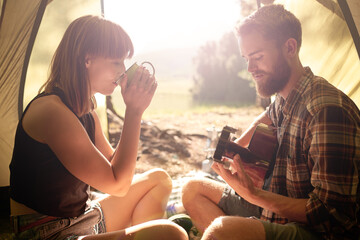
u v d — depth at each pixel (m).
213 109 9.85
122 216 1.82
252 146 1.64
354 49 2.35
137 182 1.91
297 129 1.55
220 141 1.58
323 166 1.38
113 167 1.48
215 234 1.39
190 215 2.05
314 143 1.43
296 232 1.40
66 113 1.37
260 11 1.63
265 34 1.57
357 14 2.23
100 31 1.43
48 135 1.33
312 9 2.47
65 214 1.45
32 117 1.34
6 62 2.46
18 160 1.37
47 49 2.65
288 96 1.61
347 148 1.36
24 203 1.38
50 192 1.39
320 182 1.39
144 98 1.53
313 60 2.57
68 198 1.45
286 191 1.64
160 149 4.69
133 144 1.51
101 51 1.43
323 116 1.41
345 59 2.41
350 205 1.37
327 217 1.37
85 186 1.54
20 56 2.52
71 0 2.68
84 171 1.38
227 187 1.99
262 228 1.40
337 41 2.41
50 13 2.61
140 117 1.54
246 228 1.39
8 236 2.27
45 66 2.66
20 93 2.59
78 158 1.36
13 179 1.39
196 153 4.62
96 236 1.39
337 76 2.48
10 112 2.59
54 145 1.33
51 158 1.35
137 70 1.52
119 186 1.49
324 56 2.50
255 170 1.60
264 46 1.58
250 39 1.60
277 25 1.56
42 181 1.37
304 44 2.57
